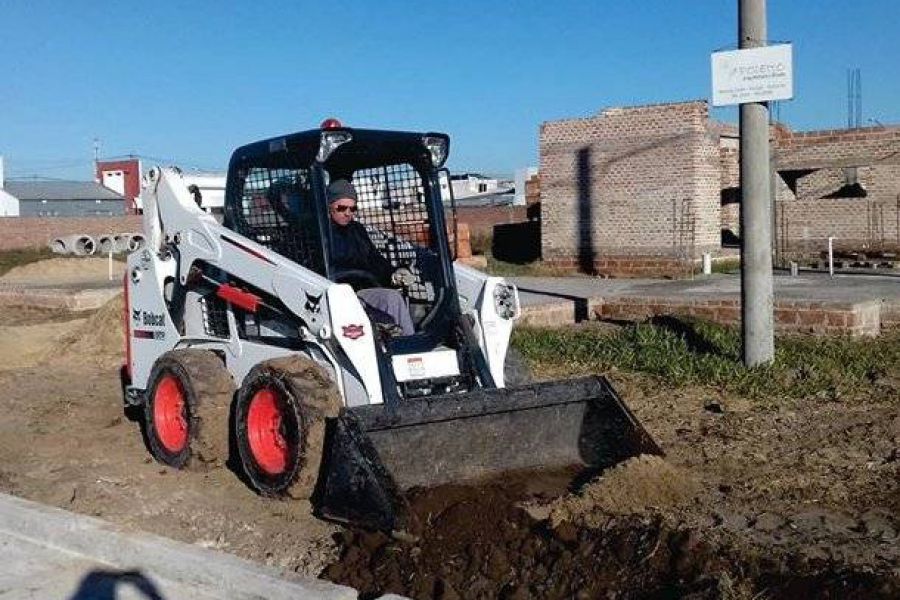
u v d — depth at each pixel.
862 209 28.25
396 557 5.99
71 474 8.20
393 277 8.09
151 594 5.70
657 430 9.01
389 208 8.24
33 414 10.42
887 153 27.95
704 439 8.67
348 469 6.38
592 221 26.81
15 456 8.90
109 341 13.55
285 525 6.79
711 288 19.09
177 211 8.56
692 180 25.11
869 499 7.02
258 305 7.74
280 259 7.57
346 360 7.14
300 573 6.01
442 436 6.91
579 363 12.01
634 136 25.97
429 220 7.96
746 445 8.44
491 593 5.59
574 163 27.05
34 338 15.05
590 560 5.83
